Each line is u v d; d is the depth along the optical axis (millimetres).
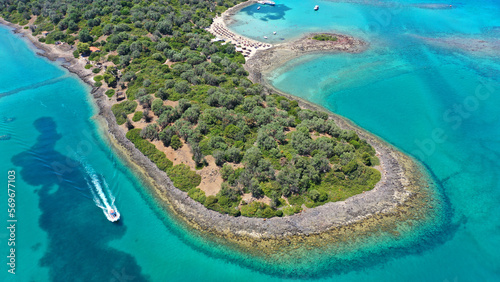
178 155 73375
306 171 66438
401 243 57812
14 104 95438
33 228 58875
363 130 86625
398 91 103312
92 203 64562
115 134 82562
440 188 69188
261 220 60281
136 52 110250
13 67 116500
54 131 84438
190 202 64375
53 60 121125
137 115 85000
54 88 103938
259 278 52531
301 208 62094
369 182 67875
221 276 52812
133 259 54781
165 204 64625
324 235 58562
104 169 72875
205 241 58031
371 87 105938
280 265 54250
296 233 58688
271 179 65812
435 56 126125
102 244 56844
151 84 94375
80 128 85750
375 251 56500
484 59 122938
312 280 52250
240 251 56375
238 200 63031
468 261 55125
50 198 64875
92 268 52969
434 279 52469
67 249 55625
